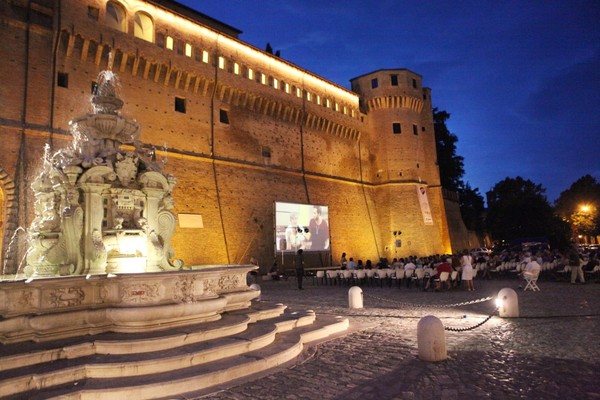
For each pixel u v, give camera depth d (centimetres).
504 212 6400
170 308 789
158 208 1087
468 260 2073
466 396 603
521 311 1354
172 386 618
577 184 7138
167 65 3067
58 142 2480
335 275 2659
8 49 2402
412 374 715
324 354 859
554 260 2864
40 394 570
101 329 770
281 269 3641
